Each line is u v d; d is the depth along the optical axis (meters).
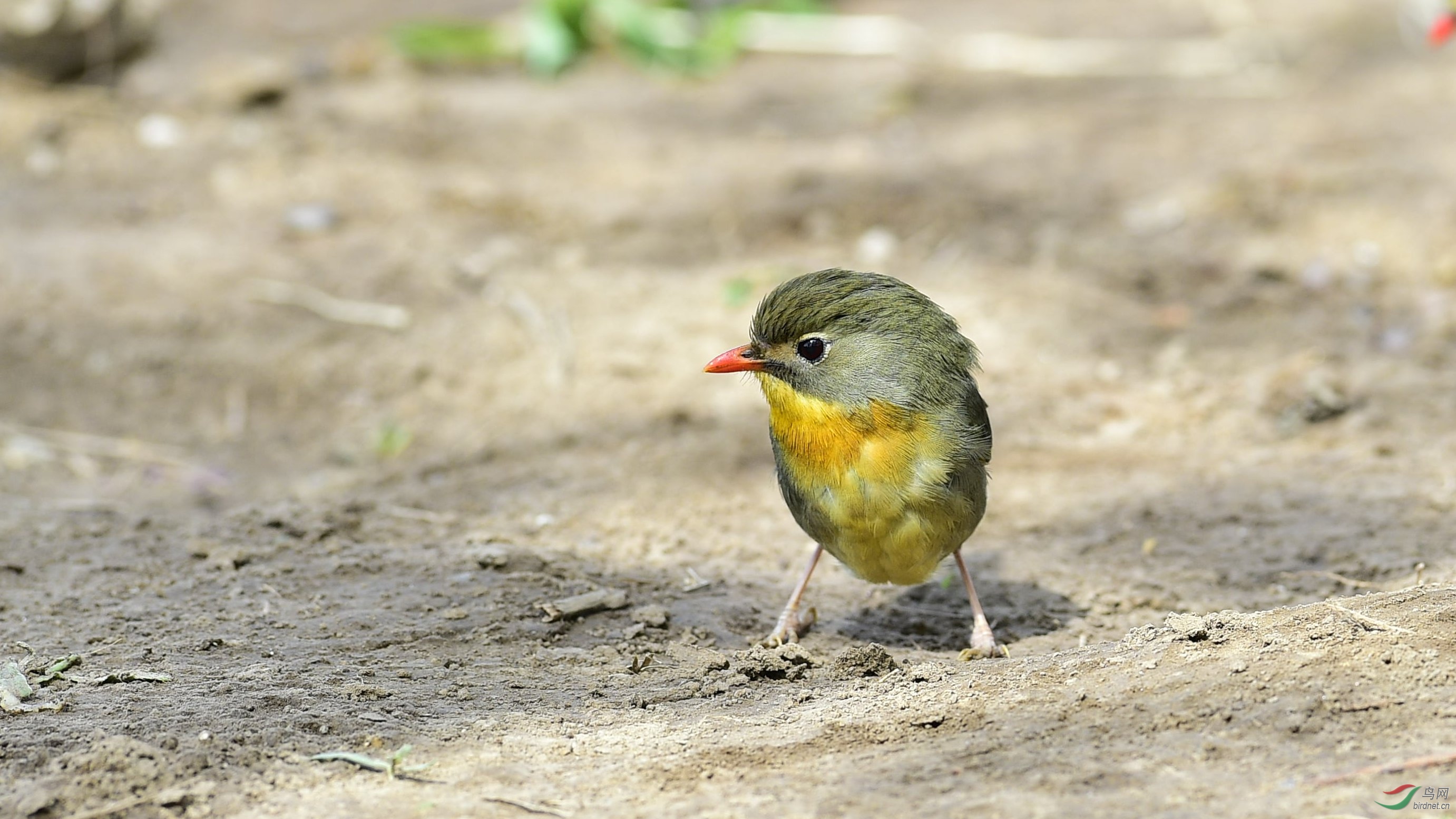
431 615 8.80
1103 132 20.53
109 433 13.09
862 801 5.87
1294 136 19.70
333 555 9.90
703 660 8.11
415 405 13.59
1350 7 26.02
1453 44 23.52
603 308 14.91
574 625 8.84
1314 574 9.55
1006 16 26.39
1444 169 17.86
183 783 6.16
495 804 6.06
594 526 10.92
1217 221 17.02
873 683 7.78
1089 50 24.11
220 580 9.39
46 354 13.91
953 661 8.46
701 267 15.95
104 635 8.39
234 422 13.41
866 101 21.98
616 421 12.96
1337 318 14.71
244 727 6.82
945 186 18.25
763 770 6.35
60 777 6.08
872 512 8.19
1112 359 13.96
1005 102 22.11
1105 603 9.45
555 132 20.39
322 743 6.72
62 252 15.45
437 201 17.44
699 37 24.09
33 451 12.70
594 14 24.02
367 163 18.42
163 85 20.67
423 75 22.69
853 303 8.14
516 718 7.18
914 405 8.08
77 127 18.42
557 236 16.75
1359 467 11.41
